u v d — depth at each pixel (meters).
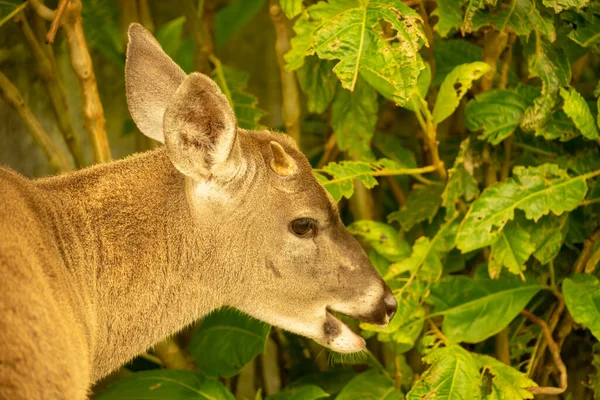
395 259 9.80
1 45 11.90
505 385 9.02
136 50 8.26
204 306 8.34
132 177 8.13
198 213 7.99
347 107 10.03
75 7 9.37
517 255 9.48
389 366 10.17
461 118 10.78
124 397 9.17
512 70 10.49
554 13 9.59
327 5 9.21
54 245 7.57
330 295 8.38
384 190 11.40
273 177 8.02
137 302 8.07
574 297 9.42
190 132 7.41
